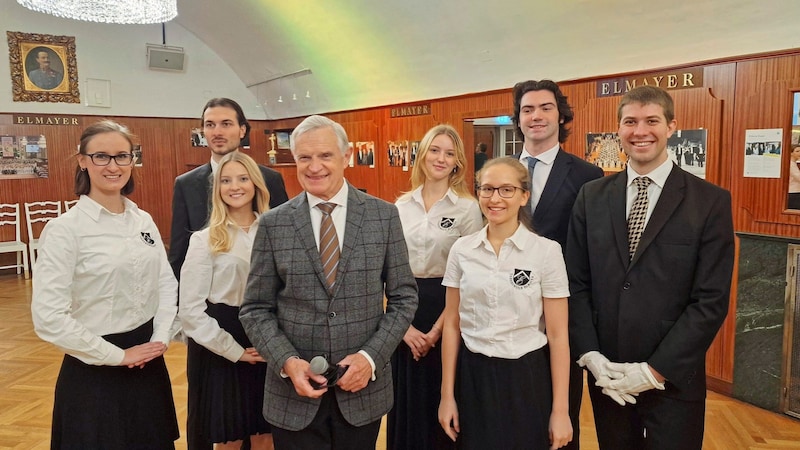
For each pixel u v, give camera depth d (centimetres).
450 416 229
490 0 527
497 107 606
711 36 404
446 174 282
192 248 249
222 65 1048
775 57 369
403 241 213
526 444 212
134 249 228
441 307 279
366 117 831
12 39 862
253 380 258
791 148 367
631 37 454
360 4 658
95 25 927
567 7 476
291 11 764
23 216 891
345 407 195
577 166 274
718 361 427
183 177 311
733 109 396
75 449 216
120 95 962
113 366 220
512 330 215
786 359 383
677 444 205
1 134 868
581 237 233
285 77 941
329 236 198
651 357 204
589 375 231
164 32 986
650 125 210
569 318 230
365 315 199
